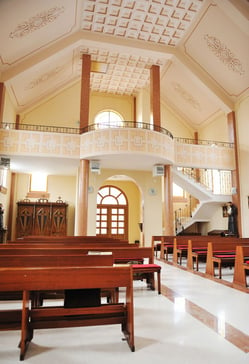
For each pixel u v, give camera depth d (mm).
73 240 7566
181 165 12523
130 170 13953
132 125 16469
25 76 11508
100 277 2967
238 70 11609
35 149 10852
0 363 2600
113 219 17047
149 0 10211
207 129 16031
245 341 3074
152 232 13703
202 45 11750
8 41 9609
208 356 2738
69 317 3080
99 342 3043
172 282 6059
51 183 15344
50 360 2662
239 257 5891
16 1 8250
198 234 15797
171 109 16734
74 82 15320
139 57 13133
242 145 12766
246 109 12500
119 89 16078
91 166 11586
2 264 3881
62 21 10406
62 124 14906
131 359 2678
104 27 11539
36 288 2807
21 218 13836
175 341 3066
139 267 5098
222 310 4129
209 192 13391
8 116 12484
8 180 13969
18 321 3006
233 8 9328
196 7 10430
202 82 12898
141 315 3898
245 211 12406
